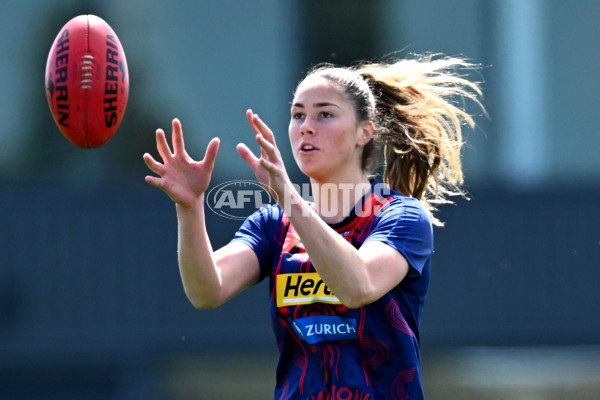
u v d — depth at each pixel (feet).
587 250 92.38
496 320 92.22
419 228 35.17
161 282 93.20
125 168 101.81
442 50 103.40
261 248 37.14
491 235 92.73
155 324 92.73
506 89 102.68
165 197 94.48
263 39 103.81
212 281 35.12
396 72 42.19
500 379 90.58
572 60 102.53
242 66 103.65
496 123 102.42
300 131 35.91
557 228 92.68
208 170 33.63
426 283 36.45
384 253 33.73
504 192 93.20
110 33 35.76
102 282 93.20
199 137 103.04
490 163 102.22
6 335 92.38
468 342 92.02
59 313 92.79
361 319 34.71
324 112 35.81
